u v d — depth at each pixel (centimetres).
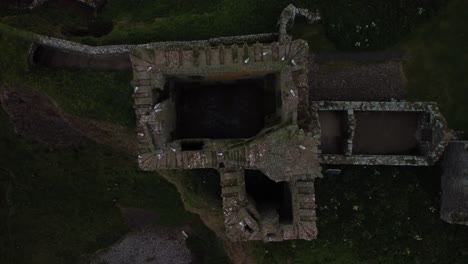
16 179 2848
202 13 2506
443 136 2186
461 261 2411
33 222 2878
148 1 2611
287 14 2303
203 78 2017
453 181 2284
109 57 2541
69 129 2683
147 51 1833
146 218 2811
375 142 2372
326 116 2341
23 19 2550
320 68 2448
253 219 1836
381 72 2442
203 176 2497
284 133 1714
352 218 2439
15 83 2567
